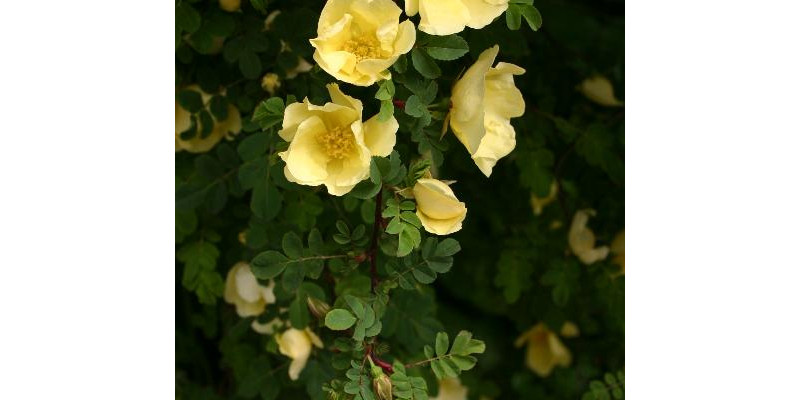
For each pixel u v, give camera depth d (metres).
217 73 0.77
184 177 0.79
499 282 0.87
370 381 0.66
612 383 0.86
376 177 0.64
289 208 0.76
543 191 0.84
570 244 0.88
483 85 0.65
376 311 0.68
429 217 0.65
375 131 0.64
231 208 0.81
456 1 0.65
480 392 0.95
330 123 0.65
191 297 0.86
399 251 0.64
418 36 0.66
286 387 0.83
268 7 0.75
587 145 0.85
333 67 0.63
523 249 0.88
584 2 0.91
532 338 0.97
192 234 0.81
